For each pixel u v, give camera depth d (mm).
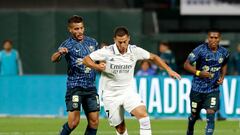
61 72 70875
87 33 70875
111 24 70688
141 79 55438
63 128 34312
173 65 61281
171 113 55281
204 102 39281
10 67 61375
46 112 57094
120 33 32500
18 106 57406
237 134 45250
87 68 33781
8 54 61406
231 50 71125
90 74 33938
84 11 70875
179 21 75125
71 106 33844
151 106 55375
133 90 33781
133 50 33219
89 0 73500
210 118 38750
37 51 71375
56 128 48750
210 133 38688
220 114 54969
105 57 32969
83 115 55969
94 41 34375
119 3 74062
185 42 73250
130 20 70625
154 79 55375
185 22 75125
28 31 71500
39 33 71312
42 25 71250
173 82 55250
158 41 71000
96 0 73500
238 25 74812
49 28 71125
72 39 34031
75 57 33781
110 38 70875
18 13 71625
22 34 71562
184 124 51344
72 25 33812
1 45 71750
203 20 75000
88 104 34094
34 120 54375
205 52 38719
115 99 33500
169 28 75125
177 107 55250
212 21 75000
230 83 55156
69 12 70875
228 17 74875
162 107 55375
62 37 71000
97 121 34219
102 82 33969
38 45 71375
